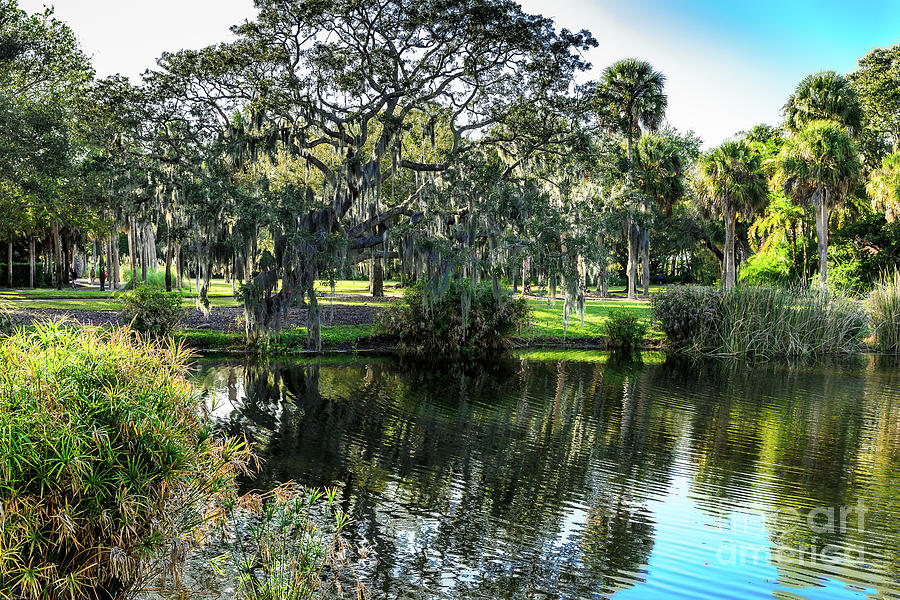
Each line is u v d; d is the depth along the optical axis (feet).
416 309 91.50
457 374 75.20
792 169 129.18
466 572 26.91
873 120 181.16
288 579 23.88
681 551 29.27
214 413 52.60
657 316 100.17
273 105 82.38
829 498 36.24
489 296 94.89
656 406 59.11
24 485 19.27
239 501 24.88
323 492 35.40
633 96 129.49
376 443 45.37
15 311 88.28
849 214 154.10
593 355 92.12
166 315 80.89
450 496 35.47
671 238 192.54
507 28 84.84
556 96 90.53
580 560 28.19
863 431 50.62
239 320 89.45
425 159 113.60
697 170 139.85
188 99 91.20
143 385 22.24
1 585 18.57
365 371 75.25
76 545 19.83
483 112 95.40
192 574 24.58
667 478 39.22
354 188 84.43
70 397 20.49
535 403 59.72
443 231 85.56
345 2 84.89
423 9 85.66
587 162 95.20
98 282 200.54
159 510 21.33
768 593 25.67
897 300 99.25
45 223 144.15
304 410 54.75
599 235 96.17
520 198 88.17
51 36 109.40
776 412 57.00
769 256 153.89
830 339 94.84
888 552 29.60
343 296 134.10
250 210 78.84
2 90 95.71
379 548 28.81
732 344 92.94
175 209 91.15
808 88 139.44
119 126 91.09
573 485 37.65
